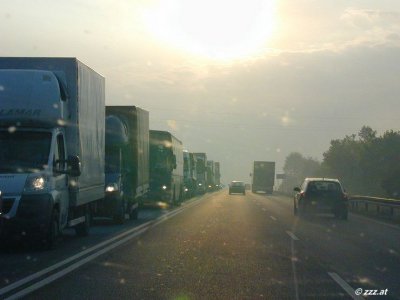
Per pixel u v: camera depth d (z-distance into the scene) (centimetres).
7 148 1630
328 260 1481
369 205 3909
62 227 1705
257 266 1371
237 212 3447
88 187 1923
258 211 3581
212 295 1051
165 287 1114
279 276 1244
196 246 1725
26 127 1664
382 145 8075
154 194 3847
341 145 9088
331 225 2605
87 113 1908
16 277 1197
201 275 1244
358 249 1717
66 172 1700
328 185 3053
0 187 1531
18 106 1633
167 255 1532
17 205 1523
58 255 1519
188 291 1080
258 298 1030
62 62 1773
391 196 6806
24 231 1537
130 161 2761
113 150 2516
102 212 2430
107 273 1253
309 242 1881
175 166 3991
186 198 5509
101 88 2142
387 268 1362
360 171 8400
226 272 1284
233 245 1762
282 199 5862
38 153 1623
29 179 1546
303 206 3055
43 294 1040
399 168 6900
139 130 2858
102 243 1789
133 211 2788
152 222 2633
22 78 1662
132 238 1933
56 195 1617
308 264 1412
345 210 3003
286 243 1845
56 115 1652
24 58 1772
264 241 1888
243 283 1162
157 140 3888
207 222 2639
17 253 1554
